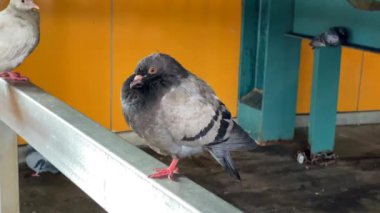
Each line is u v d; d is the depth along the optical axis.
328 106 5.17
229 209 0.91
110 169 1.11
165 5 5.50
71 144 1.25
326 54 5.00
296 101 5.96
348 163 5.33
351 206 4.23
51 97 1.49
